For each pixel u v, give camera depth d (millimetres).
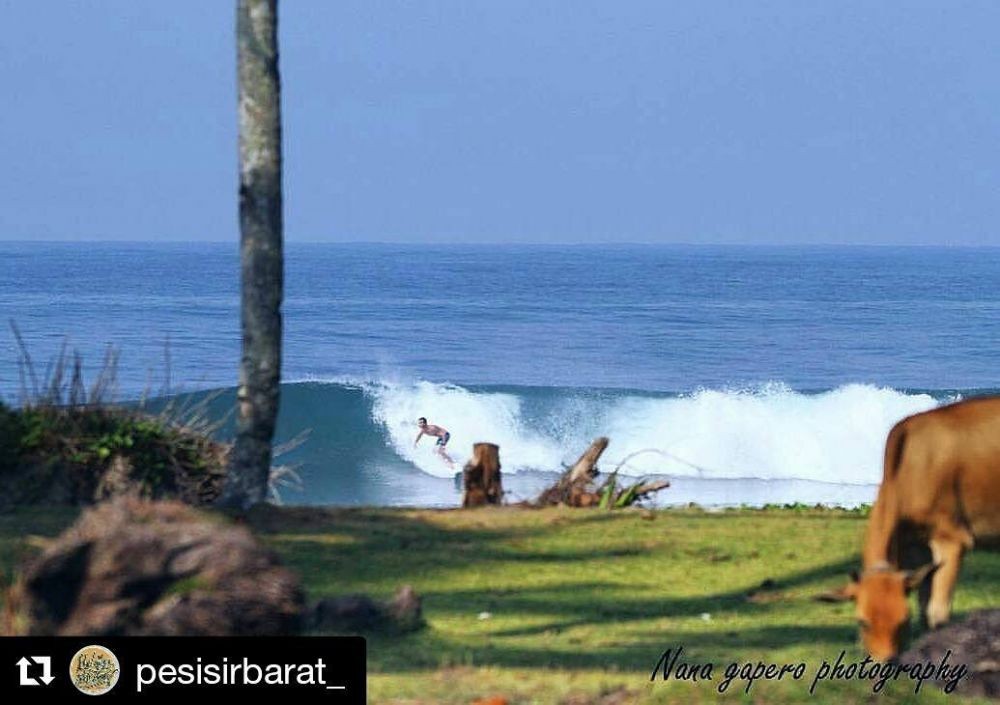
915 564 39344
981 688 33719
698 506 73062
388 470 139250
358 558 53250
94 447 62594
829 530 59969
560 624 43469
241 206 61250
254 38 60688
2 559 47375
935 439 37812
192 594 33562
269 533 57031
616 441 147500
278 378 61812
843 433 148750
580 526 60344
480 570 51812
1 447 61469
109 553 33781
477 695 33719
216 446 67188
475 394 154250
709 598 47375
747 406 152625
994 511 37688
